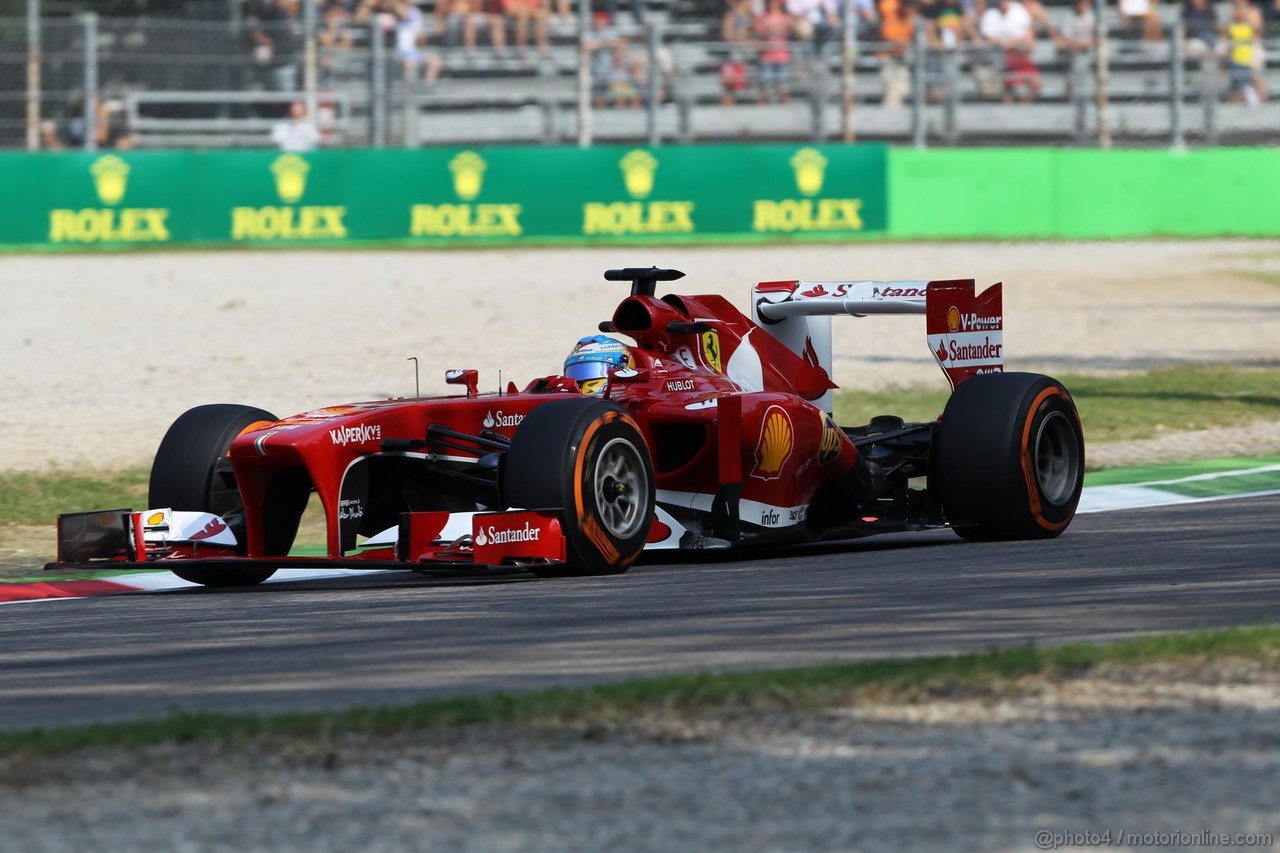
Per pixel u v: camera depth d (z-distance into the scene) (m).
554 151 87.69
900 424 30.50
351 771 12.48
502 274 78.88
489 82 94.44
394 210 86.62
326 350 59.72
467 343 61.16
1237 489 34.19
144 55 88.12
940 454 27.44
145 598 24.97
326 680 16.88
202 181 84.75
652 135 93.56
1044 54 100.44
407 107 92.12
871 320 72.88
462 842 10.95
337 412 24.78
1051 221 93.19
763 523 26.86
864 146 90.50
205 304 70.31
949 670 15.12
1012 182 92.56
